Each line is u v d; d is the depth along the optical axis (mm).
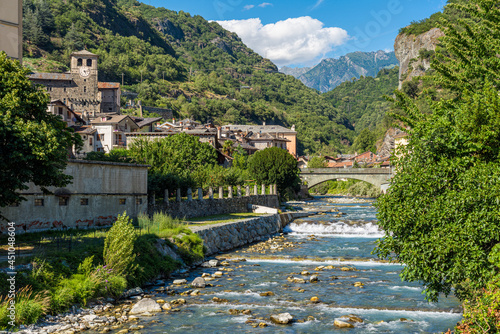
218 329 16422
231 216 50156
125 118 100188
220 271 27922
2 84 20344
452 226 12367
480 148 13125
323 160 154625
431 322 17438
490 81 16750
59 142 20781
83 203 32938
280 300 20703
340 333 16094
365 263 31297
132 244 21922
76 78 148500
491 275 11383
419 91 160750
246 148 134875
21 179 20094
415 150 14547
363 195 131250
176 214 44625
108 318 17250
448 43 18062
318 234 50156
